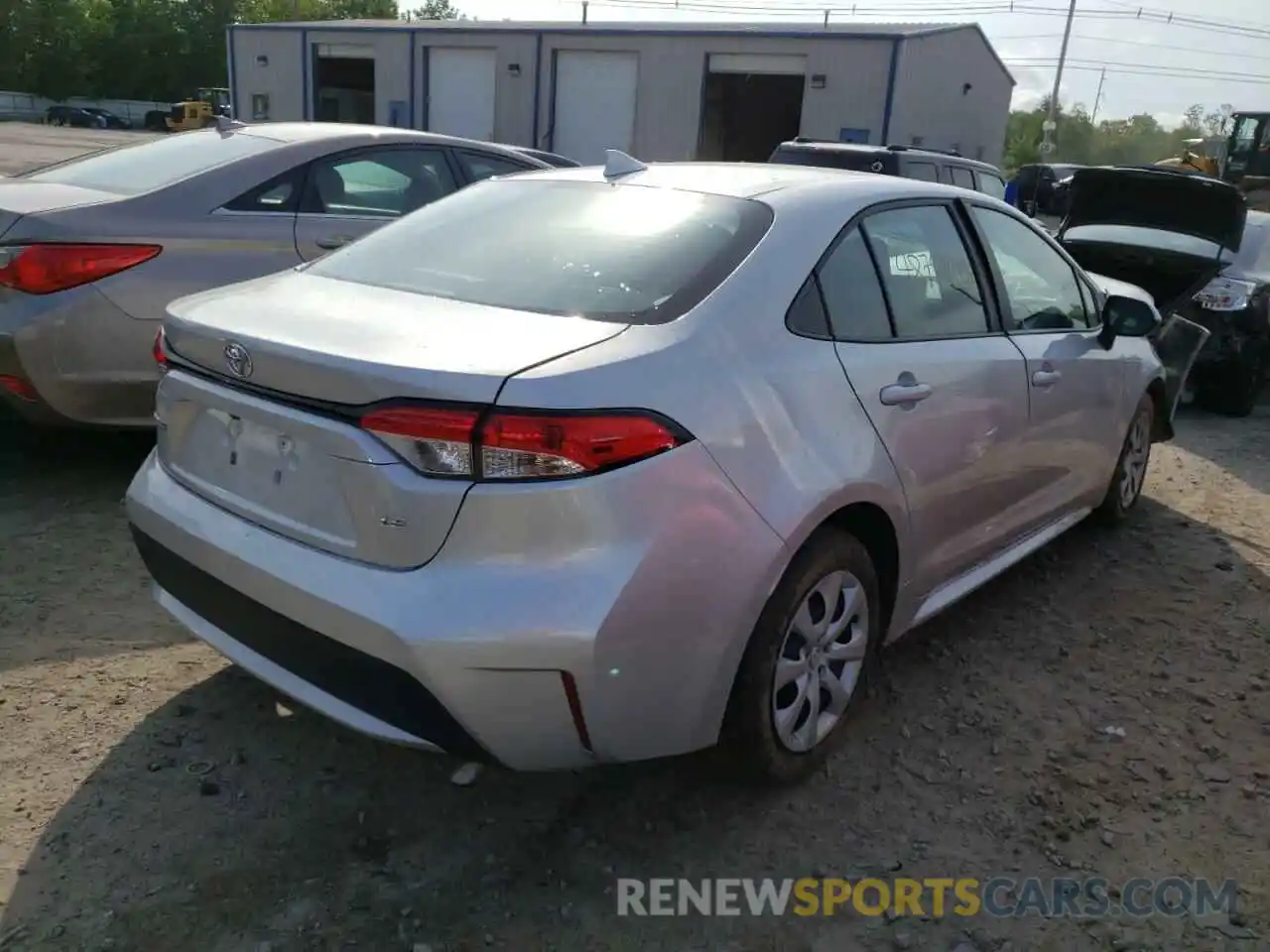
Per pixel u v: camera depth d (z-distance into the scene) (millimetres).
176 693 3275
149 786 2834
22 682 3256
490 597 2211
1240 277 7695
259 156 5066
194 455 2777
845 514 2926
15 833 2619
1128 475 5020
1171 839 2861
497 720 2277
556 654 2225
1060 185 22391
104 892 2459
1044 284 4137
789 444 2623
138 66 74438
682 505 2355
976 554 3682
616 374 2334
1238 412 7953
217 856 2605
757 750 2744
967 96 27531
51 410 4438
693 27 25344
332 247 5109
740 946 2428
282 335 2486
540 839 2740
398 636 2229
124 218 4527
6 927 2332
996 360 3523
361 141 5465
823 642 2908
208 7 76875
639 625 2297
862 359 2936
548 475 2213
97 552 4195
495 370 2244
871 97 23484
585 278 2781
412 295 2832
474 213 3346
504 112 27578
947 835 2836
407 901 2498
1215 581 4590
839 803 2938
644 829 2795
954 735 3299
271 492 2525
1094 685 3652
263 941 2352
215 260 4734
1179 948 2482
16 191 4652
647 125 25906
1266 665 3850
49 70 69438
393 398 2250
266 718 3178
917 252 3359
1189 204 7949
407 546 2264
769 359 2668
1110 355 4414
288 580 2402
